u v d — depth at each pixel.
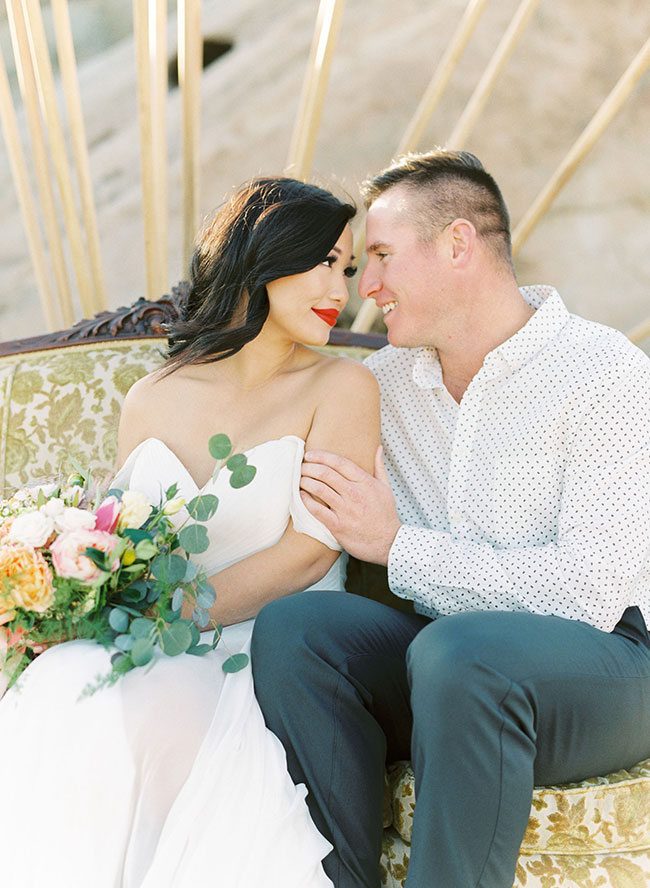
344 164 4.64
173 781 1.33
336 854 1.37
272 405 1.81
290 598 1.57
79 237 2.94
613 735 1.41
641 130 4.34
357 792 1.39
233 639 1.64
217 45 4.44
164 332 2.30
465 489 1.76
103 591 1.41
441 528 1.85
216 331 1.79
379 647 1.52
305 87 2.68
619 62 4.21
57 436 2.19
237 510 1.69
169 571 1.45
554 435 1.68
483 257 1.79
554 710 1.34
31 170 4.20
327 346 2.35
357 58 4.42
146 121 2.71
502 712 1.28
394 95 4.49
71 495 1.56
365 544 1.70
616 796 1.39
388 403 1.96
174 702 1.35
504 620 1.39
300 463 1.75
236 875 1.28
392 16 4.34
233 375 1.83
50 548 1.40
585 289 4.71
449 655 1.30
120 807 1.30
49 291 3.07
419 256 1.79
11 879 1.32
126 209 4.43
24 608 1.39
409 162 1.86
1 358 2.31
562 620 1.47
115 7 4.41
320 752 1.41
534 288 1.90
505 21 4.25
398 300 1.82
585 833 1.38
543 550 1.59
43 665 1.39
